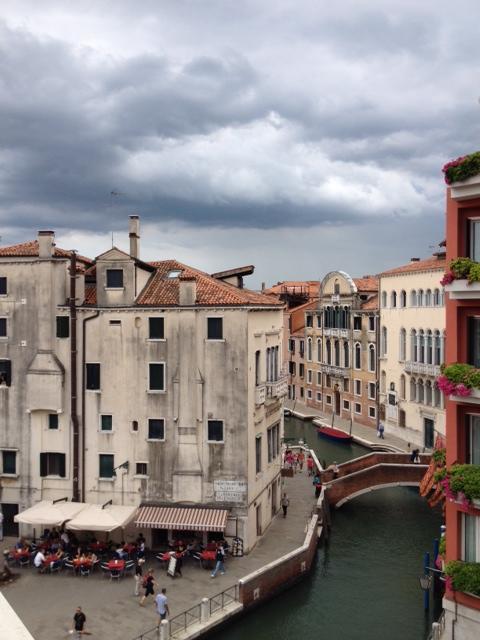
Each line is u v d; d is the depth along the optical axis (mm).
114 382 30469
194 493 29719
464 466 18750
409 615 26281
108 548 29281
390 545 34312
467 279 18516
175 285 31688
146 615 23812
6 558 28562
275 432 35406
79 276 30891
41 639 21875
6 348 31281
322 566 31344
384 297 56781
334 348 65938
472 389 18344
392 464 40312
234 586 25125
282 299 81812
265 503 32938
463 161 18625
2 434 31312
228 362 29516
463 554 19266
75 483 30672
